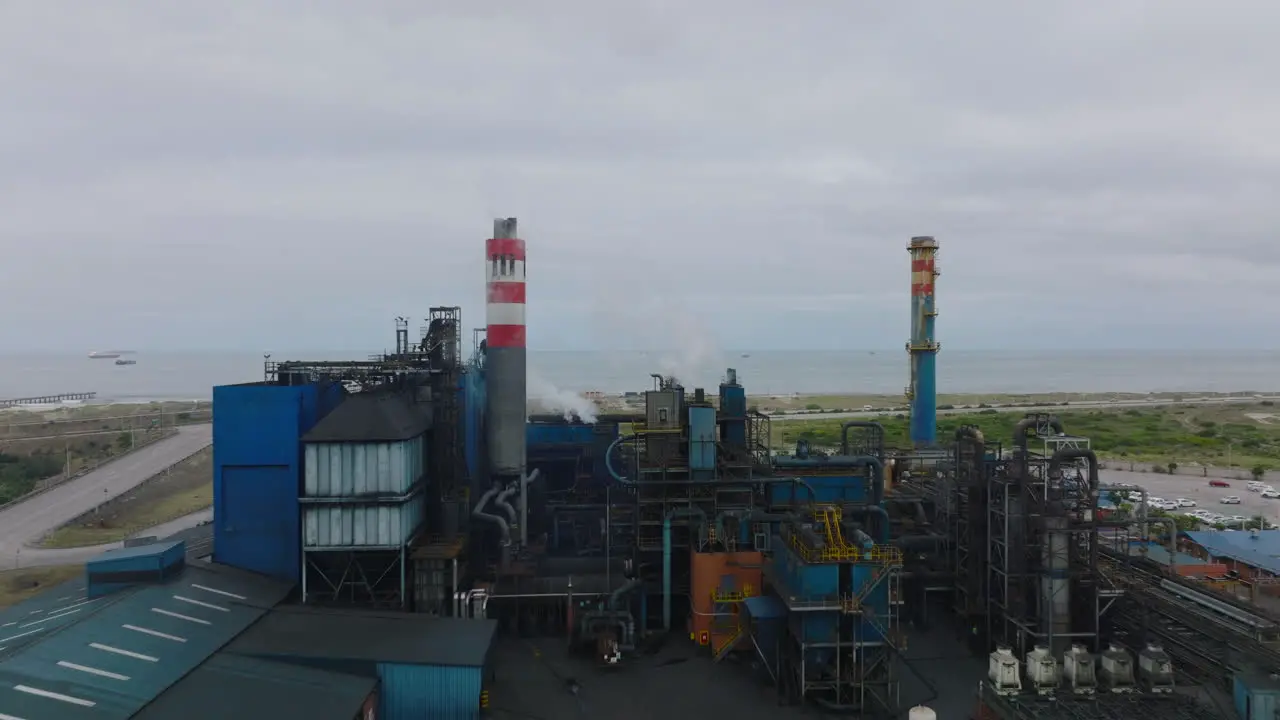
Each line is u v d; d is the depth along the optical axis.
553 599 54.91
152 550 47.28
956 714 42.84
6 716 29.09
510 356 64.69
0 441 164.75
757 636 46.78
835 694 44.81
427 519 58.94
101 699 32.19
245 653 39.78
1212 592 49.78
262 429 52.00
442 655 40.88
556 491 75.25
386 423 51.25
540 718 42.34
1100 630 48.53
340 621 45.72
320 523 50.38
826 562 43.50
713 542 53.56
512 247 64.69
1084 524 47.81
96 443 163.62
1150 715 37.19
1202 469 131.62
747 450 62.72
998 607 50.75
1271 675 38.12
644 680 47.59
